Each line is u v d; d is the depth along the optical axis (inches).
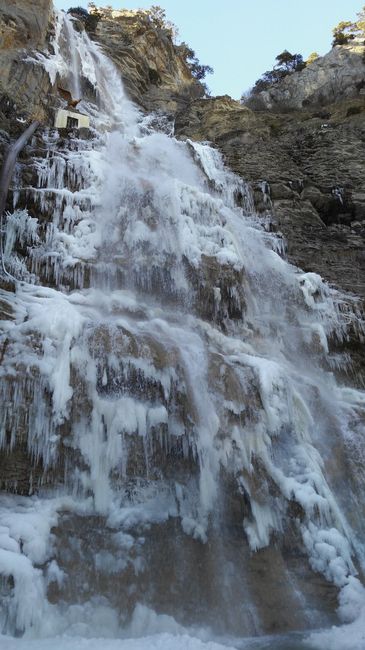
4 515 232.1
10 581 207.0
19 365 259.4
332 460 327.3
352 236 591.2
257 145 733.3
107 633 217.8
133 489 261.1
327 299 466.6
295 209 601.6
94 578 231.6
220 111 884.0
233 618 237.9
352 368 440.5
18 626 202.1
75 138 513.7
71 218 393.4
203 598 241.4
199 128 867.4
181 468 271.1
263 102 1151.6
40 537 227.8
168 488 267.3
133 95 985.5
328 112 900.0
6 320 278.7
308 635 231.3
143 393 277.1
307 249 552.4
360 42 1206.3
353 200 636.1
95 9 1214.3
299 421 320.5
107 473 256.8
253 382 309.6
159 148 567.8
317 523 278.1
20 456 248.1
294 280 457.7
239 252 434.3
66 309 293.7
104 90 883.4
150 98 1043.9
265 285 448.8
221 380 297.3
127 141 551.2
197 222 435.8
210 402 286.5
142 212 410.0
